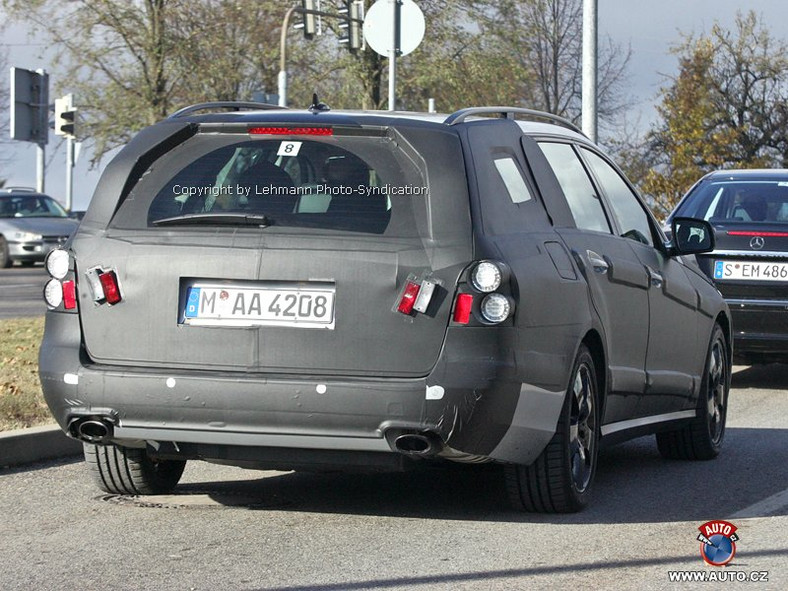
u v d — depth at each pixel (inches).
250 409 340.5
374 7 903.7
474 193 348.8
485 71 2233.0
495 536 358.9
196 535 358.6
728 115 3516.2
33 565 326.6
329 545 346.9
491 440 344.5
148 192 364.2
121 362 353.7
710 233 474.0
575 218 409.4
